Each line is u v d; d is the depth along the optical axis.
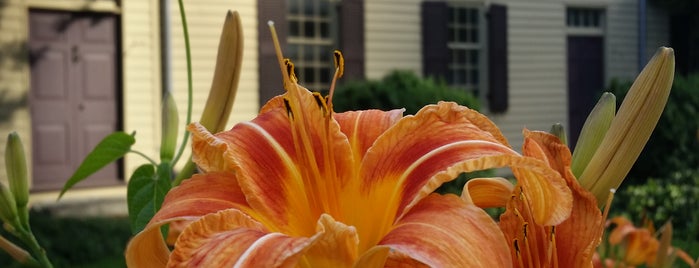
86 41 10.73
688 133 11.56
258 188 1.12
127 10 10.82
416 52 13.05
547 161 1.02
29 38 10.45
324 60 12.65
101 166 1.56
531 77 13.88
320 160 1.17
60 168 10.65
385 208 1.13
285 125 1.22
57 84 10.61
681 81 11.68
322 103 1.17
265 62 11.81
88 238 7.61
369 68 12.68
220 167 1.16
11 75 10.21
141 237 1.03
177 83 11.33
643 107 1.09
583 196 1.03
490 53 13.53
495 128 1.14
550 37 14.03
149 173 1.48
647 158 11.58
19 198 1.44
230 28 1.42
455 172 1.01
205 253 0.93
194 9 11.41
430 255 0.93
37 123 10.52
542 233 1.06
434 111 1.13
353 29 12.48
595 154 1.12
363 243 1.15
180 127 11.29
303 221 1.16
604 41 14.62
